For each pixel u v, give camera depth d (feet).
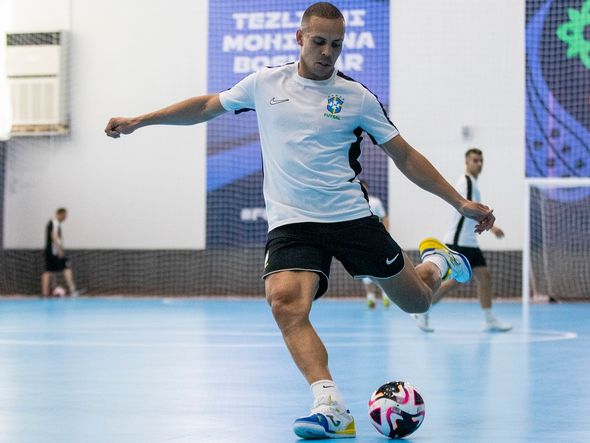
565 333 55.26
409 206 97.71
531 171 95.71
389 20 98.37
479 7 96.78
